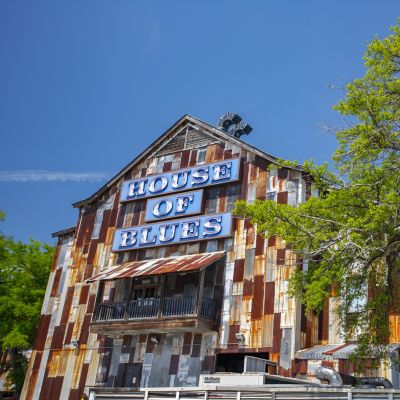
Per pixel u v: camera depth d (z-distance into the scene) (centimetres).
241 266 2730
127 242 3216
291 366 2361
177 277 2908
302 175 2742
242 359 2659
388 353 1780
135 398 1439
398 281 1792
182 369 2689
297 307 2475
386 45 1688
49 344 3272
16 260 4025
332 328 2447
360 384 1677
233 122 3503
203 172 3092
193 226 2977
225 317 2664
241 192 2923
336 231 1725
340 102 1714
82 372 3036
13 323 3816
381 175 1688
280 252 2630
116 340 3002
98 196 3544
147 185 3312
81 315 3216
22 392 3222
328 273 1733
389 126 1661
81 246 3466
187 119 3325
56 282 3475
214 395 1305
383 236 1672
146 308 2806
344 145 1736
